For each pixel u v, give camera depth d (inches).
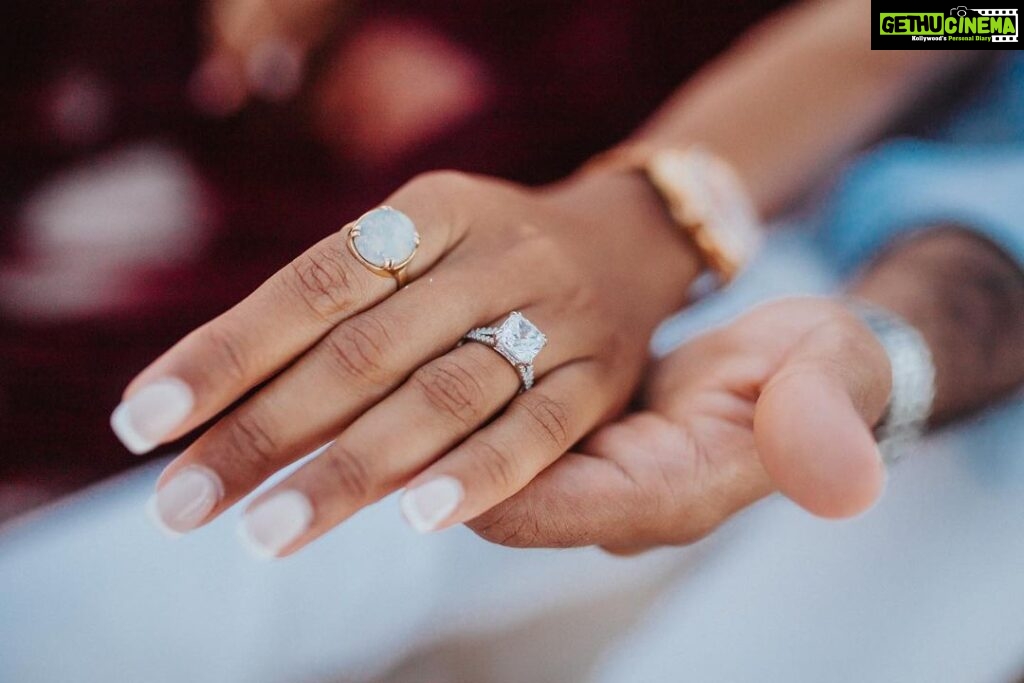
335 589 15.6
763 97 17.5
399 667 15.5
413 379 11.2
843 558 16.3
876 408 11.2
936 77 18.5
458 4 20.4
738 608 16.1
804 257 19.7
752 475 11.5
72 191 19.2
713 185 15.0
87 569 15.5
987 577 16.0
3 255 18.0
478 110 20.5
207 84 19.9
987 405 16.1
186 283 18.0
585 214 14.2
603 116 21.6
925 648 15.6
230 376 10.8
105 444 17.3
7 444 17.0
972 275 15.6
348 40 19.7
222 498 10.8
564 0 21.2
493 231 12.7
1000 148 18.6
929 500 16.7
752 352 12.2
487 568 15.8
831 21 18.4
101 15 19.3
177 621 15.2
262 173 19.8
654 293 14.1
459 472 10.6
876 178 18.6
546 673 15.7
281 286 11.2
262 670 15.2
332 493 10.5
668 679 15.6
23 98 19.2
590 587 15.9
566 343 12.1
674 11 21.9
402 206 12.3
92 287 17.7
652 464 11.4
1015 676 15.5
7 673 14.6
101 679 14.8
